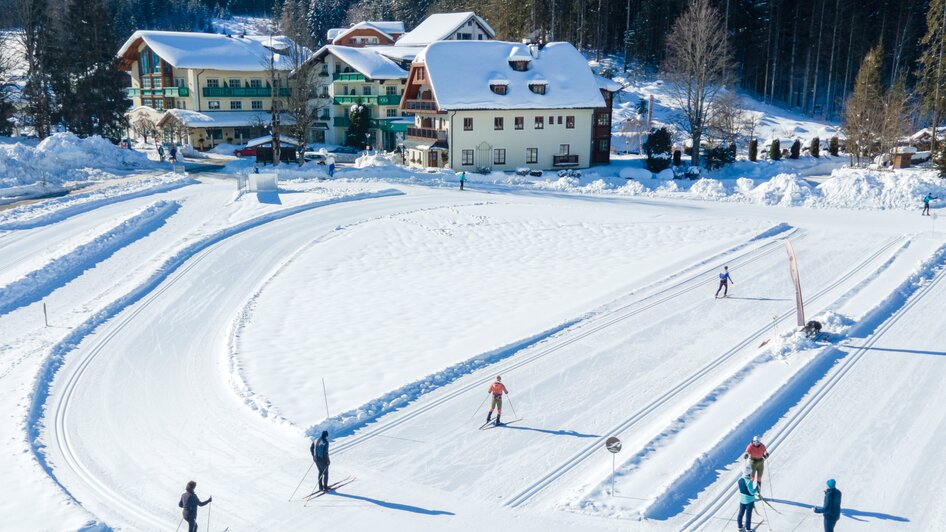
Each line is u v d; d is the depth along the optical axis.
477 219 49.47
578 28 108.19
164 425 21.86
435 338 29.00
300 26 115.44
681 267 38.41
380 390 24.00
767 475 19.03
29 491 17.89
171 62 82.75
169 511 17.36
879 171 63.06
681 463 19.41
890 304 32.19
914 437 20.92
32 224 44.81
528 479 18.77
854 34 97.31
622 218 50.03
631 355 27.14
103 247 41.03
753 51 101.12
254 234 44.88
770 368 25.64
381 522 16.81
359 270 38.84
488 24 112.44
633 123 83.69
